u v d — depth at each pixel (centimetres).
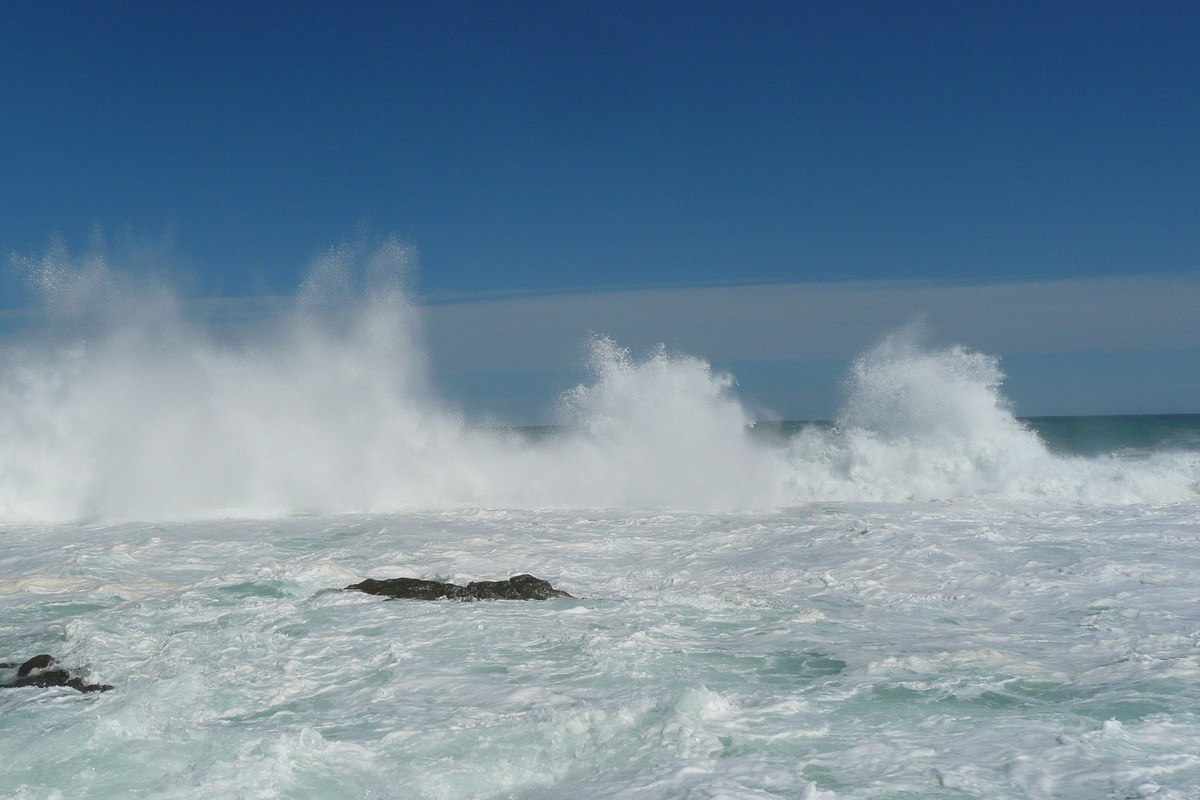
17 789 390
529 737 463
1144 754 426
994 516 1399
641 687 552
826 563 1020
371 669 598
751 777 403
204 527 1356
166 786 397
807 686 562
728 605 802
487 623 722
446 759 436
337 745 446
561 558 1079
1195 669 574
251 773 408
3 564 1054
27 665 605
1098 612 764
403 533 1274
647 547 1168
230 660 614
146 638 672
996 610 787
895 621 753
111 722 473
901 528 1233
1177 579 880
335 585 892
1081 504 1569
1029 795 381
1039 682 562
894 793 386
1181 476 1677
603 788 398
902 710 510
